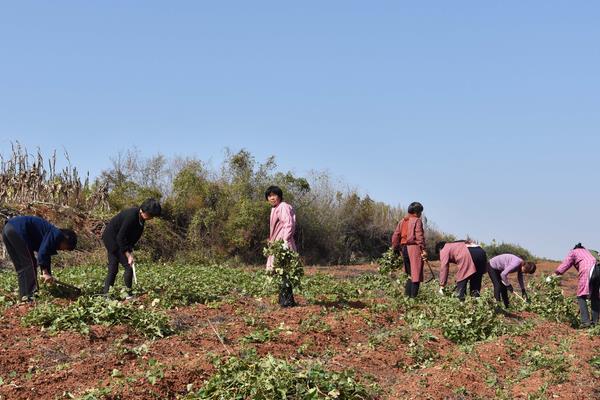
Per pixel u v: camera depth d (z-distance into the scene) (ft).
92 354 27.89
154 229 77.61
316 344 31.42
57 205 72.90
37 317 31.04
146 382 23.15
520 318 43.93
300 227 90.17
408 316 38.37
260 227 83.82
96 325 30.89
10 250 35.91
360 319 36.42
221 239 83.15
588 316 42.88
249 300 41.52
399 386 26.22
